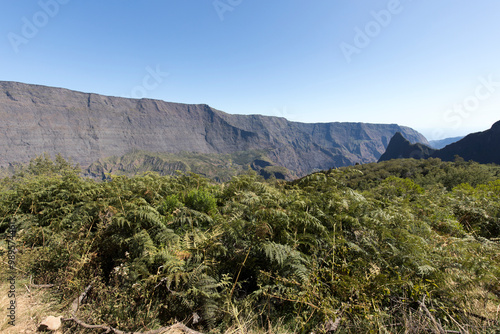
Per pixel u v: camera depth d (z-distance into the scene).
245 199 4.07
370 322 2.37
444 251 3.43
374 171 58.66
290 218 3.70
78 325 2.59
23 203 4.99
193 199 4.91
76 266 3.30
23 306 2.88
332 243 3.29
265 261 3.23
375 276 2.76
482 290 2.85
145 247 3.26
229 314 2.63
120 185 5.21
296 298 2.67
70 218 4.53
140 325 2.55
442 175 27.86
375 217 3.86
